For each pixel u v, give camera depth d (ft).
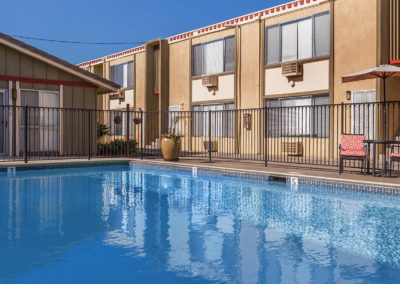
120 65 75.82
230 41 52.85
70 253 12.73
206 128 56.85
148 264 11.72
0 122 40.45
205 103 56.65
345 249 13.24
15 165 33.22
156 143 65.51
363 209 19.65
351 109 39.63
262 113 48.44
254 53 49.34
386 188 22.20
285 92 45.88
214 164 35.45
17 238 14.47
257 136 49.11
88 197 23.16
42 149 42.80
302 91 44.04
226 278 10.61
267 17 47.78
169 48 63.00
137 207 20.31
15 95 40.68
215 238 14.60
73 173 34.50
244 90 50.75
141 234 15.12
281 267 11.47
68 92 44.24
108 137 68.85
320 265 11.68
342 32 40.27
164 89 62.80
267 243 13.96
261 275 10.82
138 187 27.07
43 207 20.18
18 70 40.98
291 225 16.55
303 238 14.60
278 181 28.14
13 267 11.41
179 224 16.71
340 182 24.41
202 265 11.60
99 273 10.94
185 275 10.80
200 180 30.50
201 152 54.29
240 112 51.19
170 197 23.25
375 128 37.17
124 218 17.83
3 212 18.92
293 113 45.29
